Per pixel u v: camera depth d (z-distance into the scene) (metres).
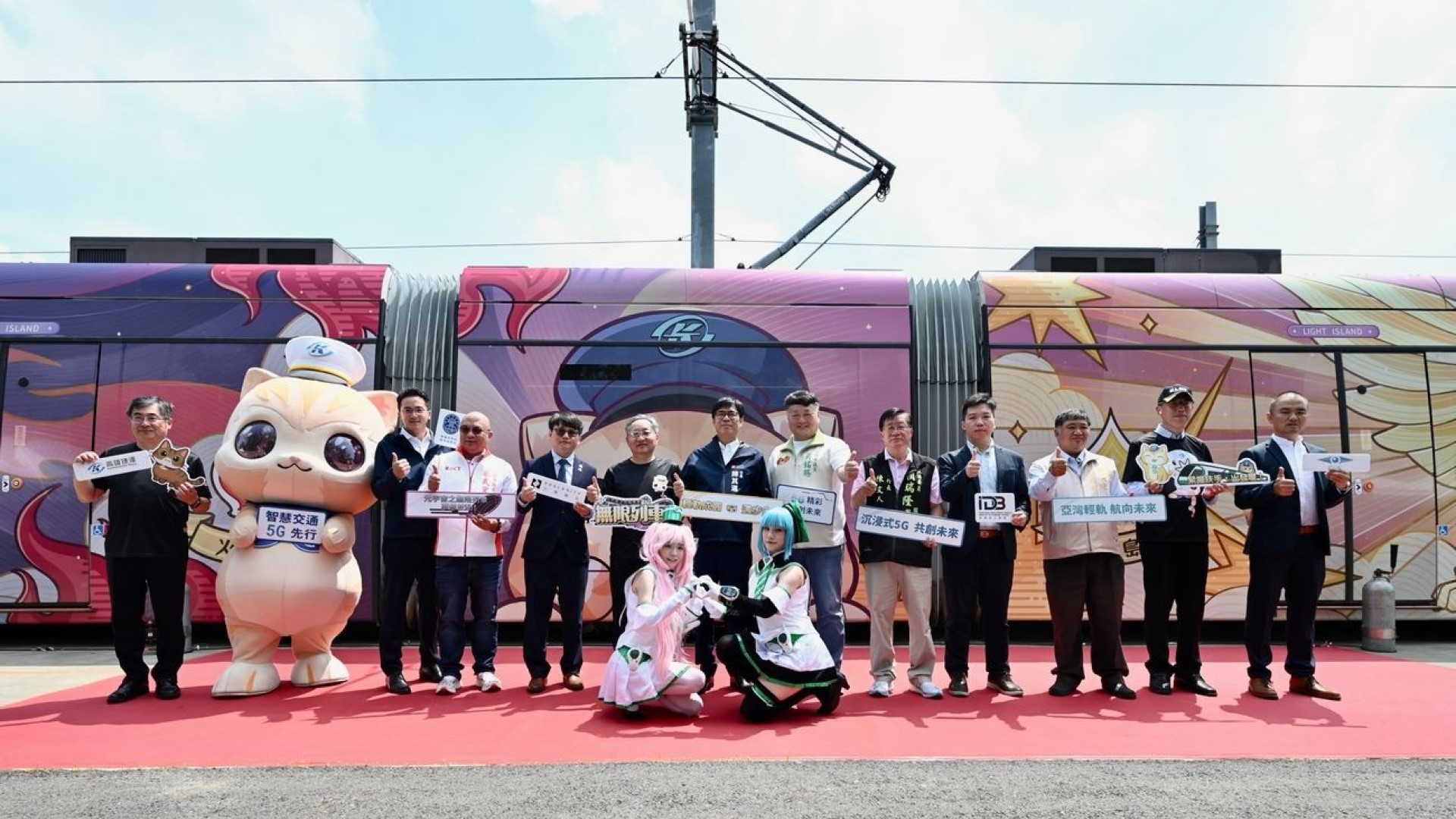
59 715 5.61
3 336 8.46
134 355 8.46
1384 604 8.21
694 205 12.00
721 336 8.62
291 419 6.17
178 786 4.20
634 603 5.57
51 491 8.31
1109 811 3.88
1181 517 6.29
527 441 8.45
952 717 5.61
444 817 3.78
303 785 4.21
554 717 5.59
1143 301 8.78
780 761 4.62
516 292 8.68
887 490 6.30
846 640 8.59
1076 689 6.36
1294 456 6.23
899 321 8.74
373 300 8.66
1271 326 8.75
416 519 6.35
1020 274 8.98
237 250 10.80
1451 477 8.65
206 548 8.25
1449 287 9.01
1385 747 4.98
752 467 6.40
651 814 3.81
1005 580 6.21
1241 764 4.62
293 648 6.51
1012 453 6.37
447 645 6.19
